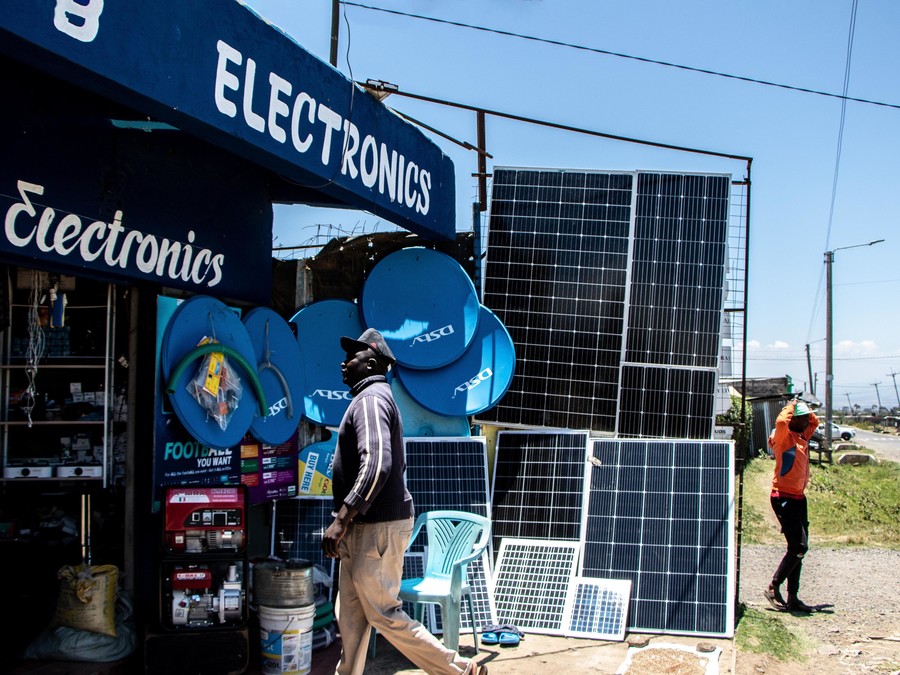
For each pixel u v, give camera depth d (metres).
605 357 7.01
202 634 4.66
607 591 6.02
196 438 5.10
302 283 7.43
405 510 4.23
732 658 5.31
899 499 13.52
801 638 5.95
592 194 7.21
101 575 4.83
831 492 13.62
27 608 5.23
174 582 4.70
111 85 3.62
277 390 6.14
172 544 4.73
